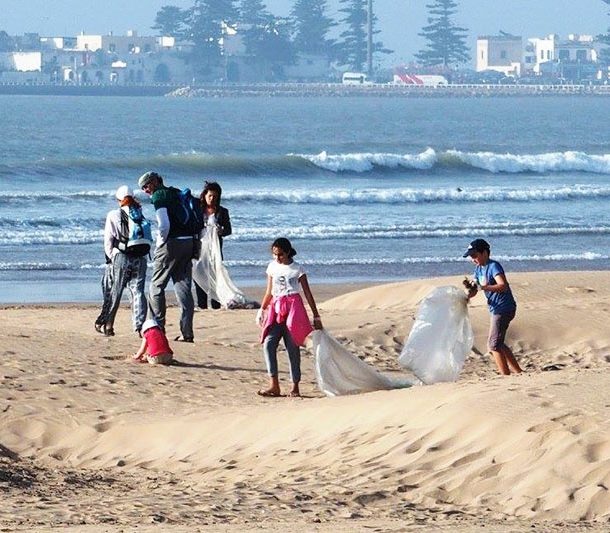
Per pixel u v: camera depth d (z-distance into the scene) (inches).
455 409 1444.4
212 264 2925.7
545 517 1160.8
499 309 2033.7
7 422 1688.0
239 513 1195.9
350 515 1176.8
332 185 7770.7
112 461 1547.7
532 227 5585.6
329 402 1685.5
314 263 4350.4
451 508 1205.1
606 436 1293.1
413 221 5738.2
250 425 1609.3
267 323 1914.4
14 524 1142.3
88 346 2239.2
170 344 2320.4
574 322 2647.6
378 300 3161.9
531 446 1301.7
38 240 4783.5
